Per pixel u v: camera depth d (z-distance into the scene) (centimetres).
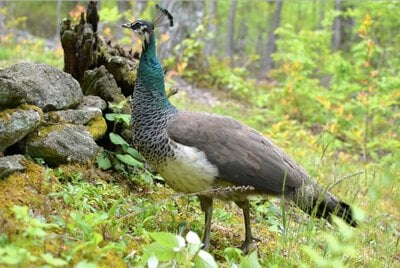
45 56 1447
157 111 502
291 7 2883
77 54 670
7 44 1488
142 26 506
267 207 641
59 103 552
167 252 374
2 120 466
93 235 394
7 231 379
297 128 1205
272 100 1395
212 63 1623
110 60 647
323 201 512
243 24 3253
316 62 1530
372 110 1174
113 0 2217
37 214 430
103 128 577
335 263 380
